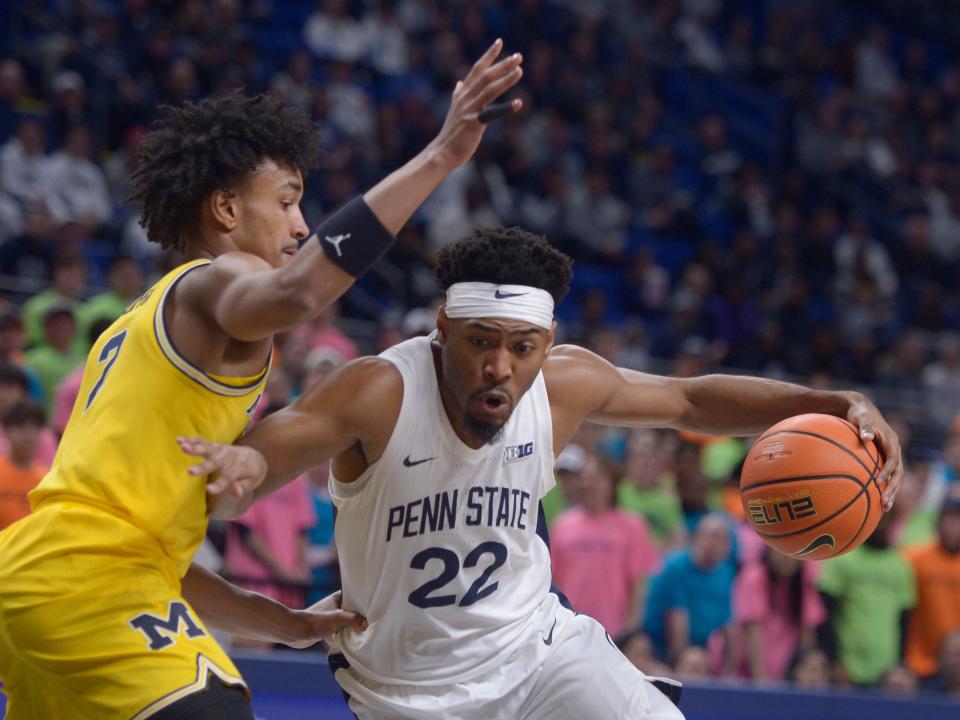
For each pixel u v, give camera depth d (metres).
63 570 2.95
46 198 10.03
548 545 3.57
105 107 11.13
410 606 3.25
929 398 11.71
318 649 6.65
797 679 6.88
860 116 15.83
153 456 2.97
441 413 3.15
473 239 3.09
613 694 3.39
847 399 3.56
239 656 5.79
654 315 12.52
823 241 13.95
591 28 14.87
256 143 3.21
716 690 6.20
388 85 13.32
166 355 2.99
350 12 13.69
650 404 3.52
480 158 12.32
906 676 7.04
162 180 3.23
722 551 6.94
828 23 17.56
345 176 11.40
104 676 2.93
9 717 3.18
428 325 6.76
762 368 11.82
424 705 3.31
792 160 15.07
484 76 2.80
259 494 3.06
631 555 6.99
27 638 2.97
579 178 13.41
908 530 8.29
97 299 8.06
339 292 2.81
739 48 16.52
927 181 15.51
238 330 2.87
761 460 3.45
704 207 14.36
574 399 3.38
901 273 14.59
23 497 6.00
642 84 14.84
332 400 3.09
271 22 13.88
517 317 3.01
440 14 13.78
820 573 7.18
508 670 3.35
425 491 3.17
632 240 13.59
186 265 3.11
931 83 17.61
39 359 7.54
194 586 3.37
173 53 11.62
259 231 3.22
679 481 7.86
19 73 11.09
